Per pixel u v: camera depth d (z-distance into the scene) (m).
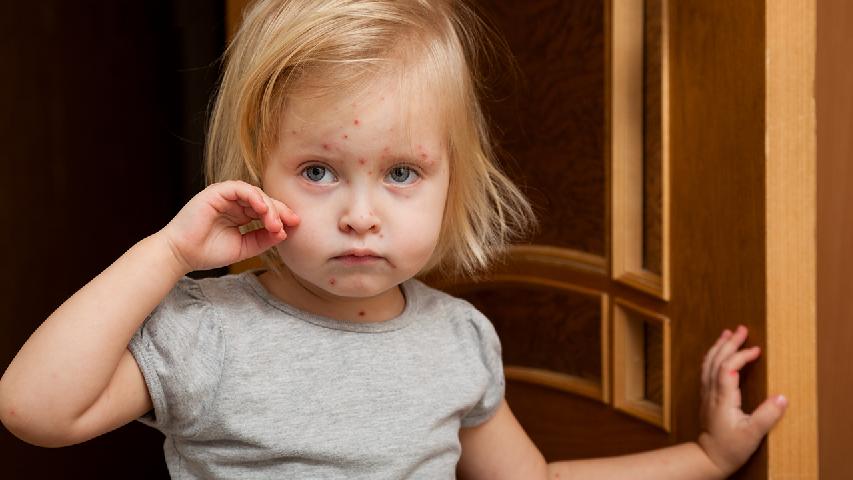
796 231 1.04
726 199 1.09
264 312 0.95
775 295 1.03
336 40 0.88
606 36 1.30
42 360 0.78
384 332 0.98
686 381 1.17
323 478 0.91
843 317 1.13
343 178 0.88
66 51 2.02
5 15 1.96
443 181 0.93
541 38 1.47
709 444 1.09
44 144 2.02
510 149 1.55
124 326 0.81
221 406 0.89
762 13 1.01
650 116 1.26
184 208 0.85
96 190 2.06
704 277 1.13
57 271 2.04
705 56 1.11
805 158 1.04
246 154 0.91
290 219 0.87
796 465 1.05
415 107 0.88
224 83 0.96
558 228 1.46
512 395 1.56
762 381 1.05
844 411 1.13
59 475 2.03
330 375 0.93
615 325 1.32
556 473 1.12
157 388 0.85
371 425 0.93
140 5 2.04
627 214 1.28
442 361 1.01
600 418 1.38
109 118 2.06
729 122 1.07
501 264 1.54
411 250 0.90
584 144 1.39
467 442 1.09
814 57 1.03
